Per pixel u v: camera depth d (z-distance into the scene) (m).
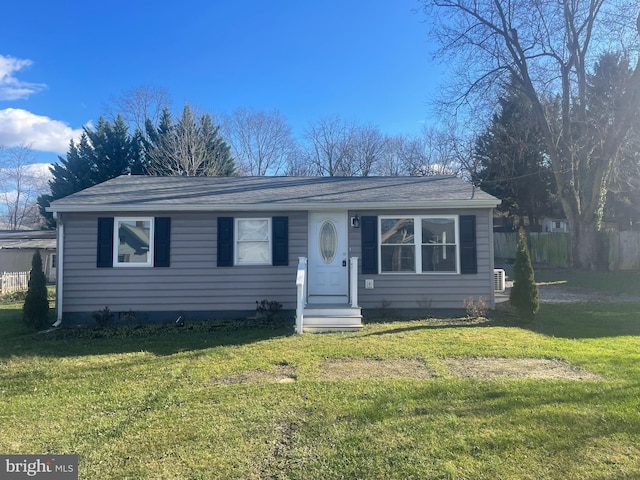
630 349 6.68
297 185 12.42
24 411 4.57
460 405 4.40
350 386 5.09
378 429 3.90
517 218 35.03
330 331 8.75
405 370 5.79
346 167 41.22
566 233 24.03
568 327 8.65
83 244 10.21
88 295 10.17
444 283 10.37
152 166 36.38
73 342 8.20
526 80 19.73
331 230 10.67
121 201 10.26
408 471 3.21
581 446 3.51
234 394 4.93
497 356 6.40
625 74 19.36
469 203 10.10
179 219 10.39
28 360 6.85
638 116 17.94
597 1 17.94
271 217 10.51
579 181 20.00
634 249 19.56
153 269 10.29
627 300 12.60
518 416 4.09
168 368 6.16
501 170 30.66
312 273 10.58
